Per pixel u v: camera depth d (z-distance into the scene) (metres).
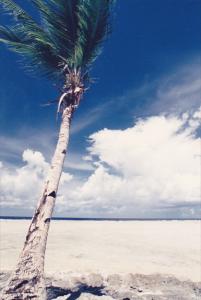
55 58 6.35
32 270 4.69
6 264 10.34
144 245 19.09
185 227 51.50
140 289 7.79
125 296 7.27
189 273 10.33
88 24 5.78
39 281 4.68
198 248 18.14
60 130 5.73
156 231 36.78
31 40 6.41
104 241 21.06
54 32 6.04
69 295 7.11
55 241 19.61
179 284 8.28
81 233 29.08
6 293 4.51
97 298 7.04
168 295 7.49
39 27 6.09
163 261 12.66
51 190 5.21
